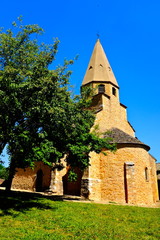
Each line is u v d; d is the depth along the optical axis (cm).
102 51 3297
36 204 1373
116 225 1011
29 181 2772
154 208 1653
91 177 2012
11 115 1135
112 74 3138
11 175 1766
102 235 827
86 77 3098
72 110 1329
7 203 1320
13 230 813
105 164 2114
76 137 1568
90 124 1736
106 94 2809
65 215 1134
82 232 851
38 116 1172
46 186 2472
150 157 2758
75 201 1670
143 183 2044
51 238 747
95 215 1202
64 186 2364
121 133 2381
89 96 1720
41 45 1310
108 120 2725
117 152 2100
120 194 1953
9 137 1097
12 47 1205
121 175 2012
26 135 1109
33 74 1097
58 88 1229
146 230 953
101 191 2044
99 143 1655
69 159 1653
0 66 1205
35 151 1148
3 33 1205
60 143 1473
